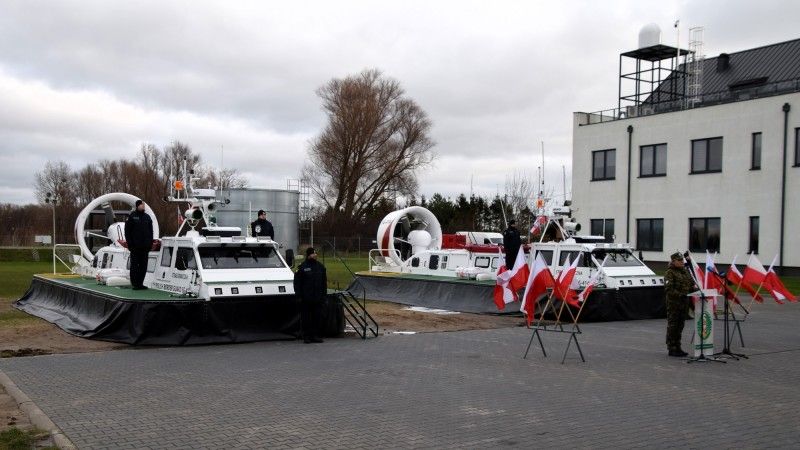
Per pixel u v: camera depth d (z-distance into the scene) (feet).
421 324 54.95
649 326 55.01
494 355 40.11
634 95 122.21
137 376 33.14
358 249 174.19
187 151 209.46
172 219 187.62
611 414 26.22
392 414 25.93
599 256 61.05
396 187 188.75
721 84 117.60
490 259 69.87
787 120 94.22
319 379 32.60
